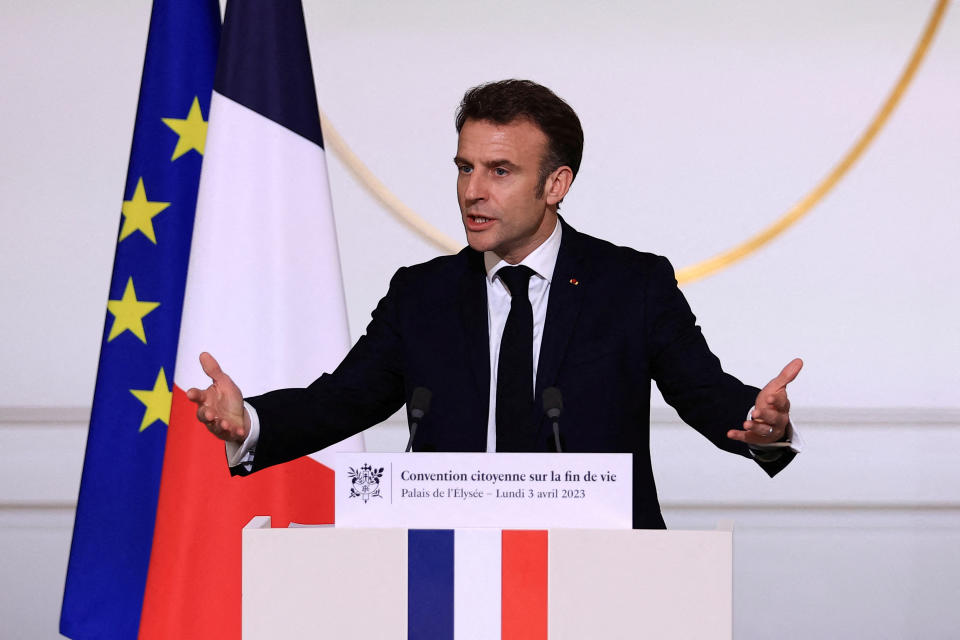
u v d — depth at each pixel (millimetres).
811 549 14523
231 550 8180
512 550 5016
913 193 14141
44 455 14258
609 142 14172
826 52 14039
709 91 14109
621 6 14023
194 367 8266
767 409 5367
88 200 14062
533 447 6855
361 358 7496
